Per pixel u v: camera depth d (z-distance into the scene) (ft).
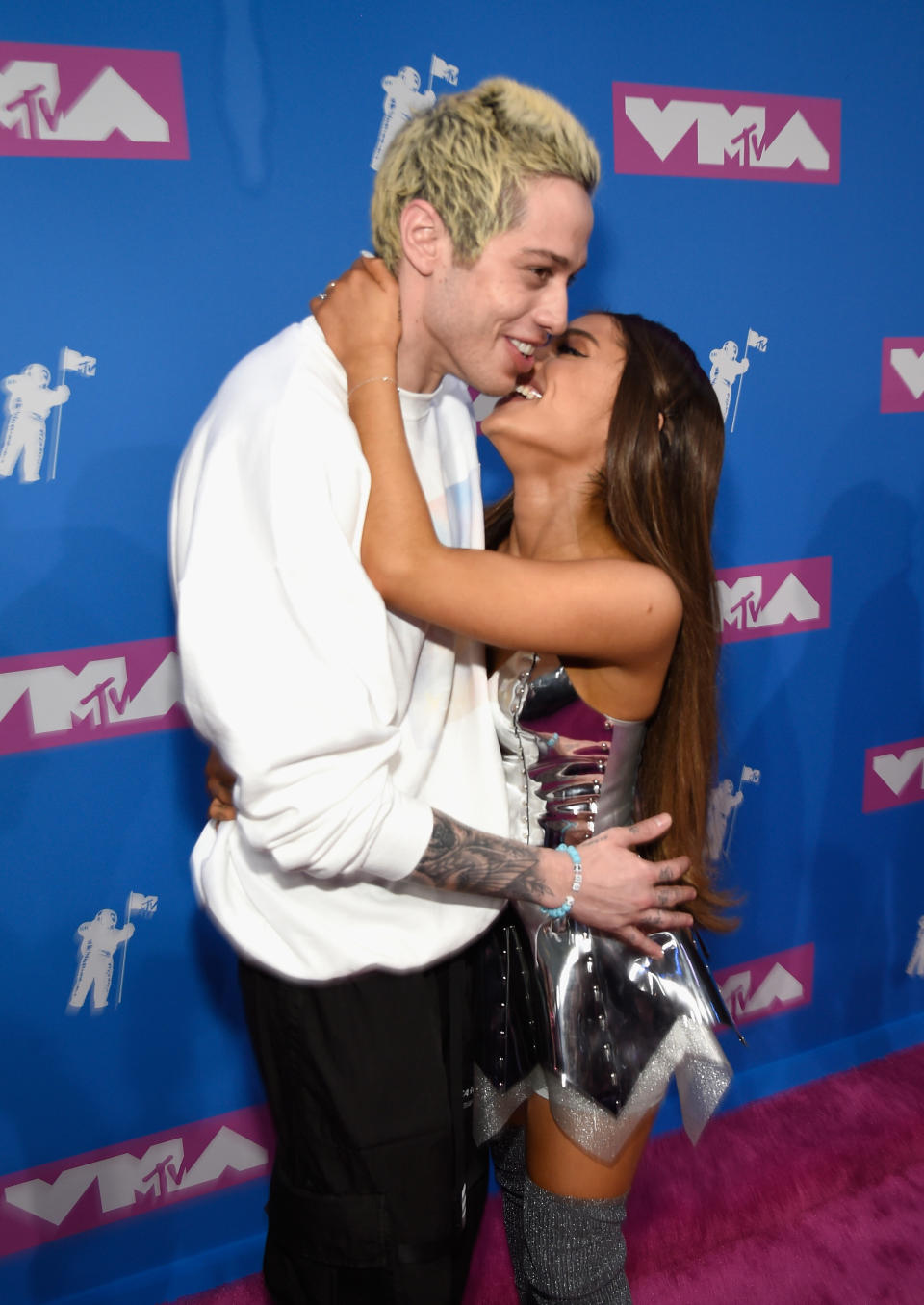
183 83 4.68
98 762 5.21
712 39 5.77
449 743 3.82
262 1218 6.11
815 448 6.66
